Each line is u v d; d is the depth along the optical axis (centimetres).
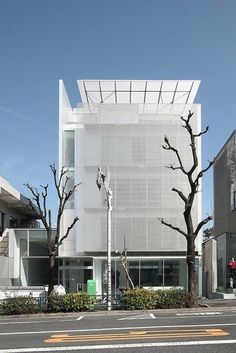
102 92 4772
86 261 4347
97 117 4341
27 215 6066
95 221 4259
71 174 4381
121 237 4231
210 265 4784
